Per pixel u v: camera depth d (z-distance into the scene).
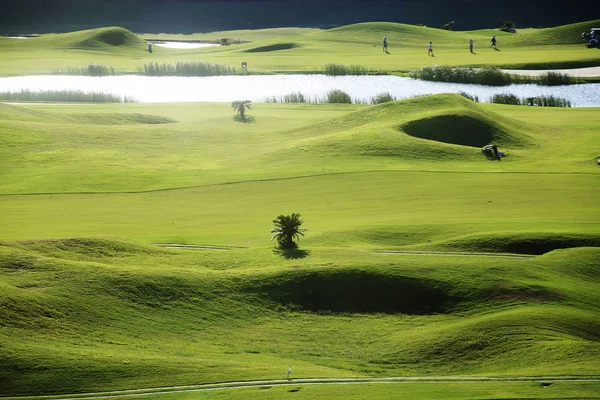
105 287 47.16
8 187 79.62
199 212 69.25
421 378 37.78
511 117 116.75
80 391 35.91
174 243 58.94
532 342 41.34
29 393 35.72
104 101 145.38
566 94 146.62
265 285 49.31
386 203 70.19
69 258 52.38
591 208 66.81
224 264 53.56
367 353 42.41
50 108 130.62
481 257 53.88
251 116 122.00
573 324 43.94
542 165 88.12
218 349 42.31
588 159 90.56
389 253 54.69
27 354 38.69
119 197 75.50
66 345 40.69
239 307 47.38
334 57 199.62
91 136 104.38
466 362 40.62
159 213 69.00
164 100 148.25
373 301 48.38
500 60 182.38
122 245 55.59
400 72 171.62
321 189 76.38
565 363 38.50
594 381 35.59
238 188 78.12
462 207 67.94
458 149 94.25
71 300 45.16
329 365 40.62
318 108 133.00
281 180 80.56
